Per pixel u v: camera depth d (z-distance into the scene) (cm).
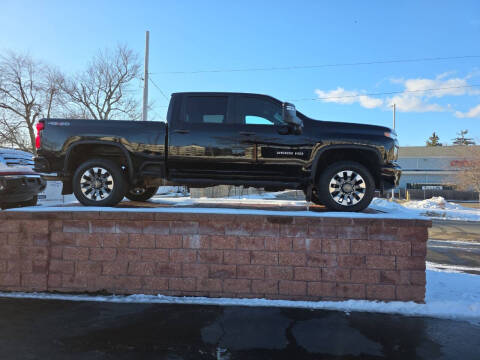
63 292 423
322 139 478
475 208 2359
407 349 298
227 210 436
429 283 487
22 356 275
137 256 419
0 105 3053
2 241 430
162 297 409
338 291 402
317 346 299
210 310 373
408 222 393
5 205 870
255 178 486
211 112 500
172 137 483
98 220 423
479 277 535
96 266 421
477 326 348
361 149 481
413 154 5078
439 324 351
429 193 4019
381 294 397
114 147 500
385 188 480
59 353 280
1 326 329
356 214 417
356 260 401
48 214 421
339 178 470
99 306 381
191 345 296
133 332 319
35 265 427
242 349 291
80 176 479
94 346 293
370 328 338
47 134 484
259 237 409
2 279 429
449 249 886
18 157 844
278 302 397
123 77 3703
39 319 346
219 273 411
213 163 483
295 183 484
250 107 500
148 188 648
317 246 404
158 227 418
